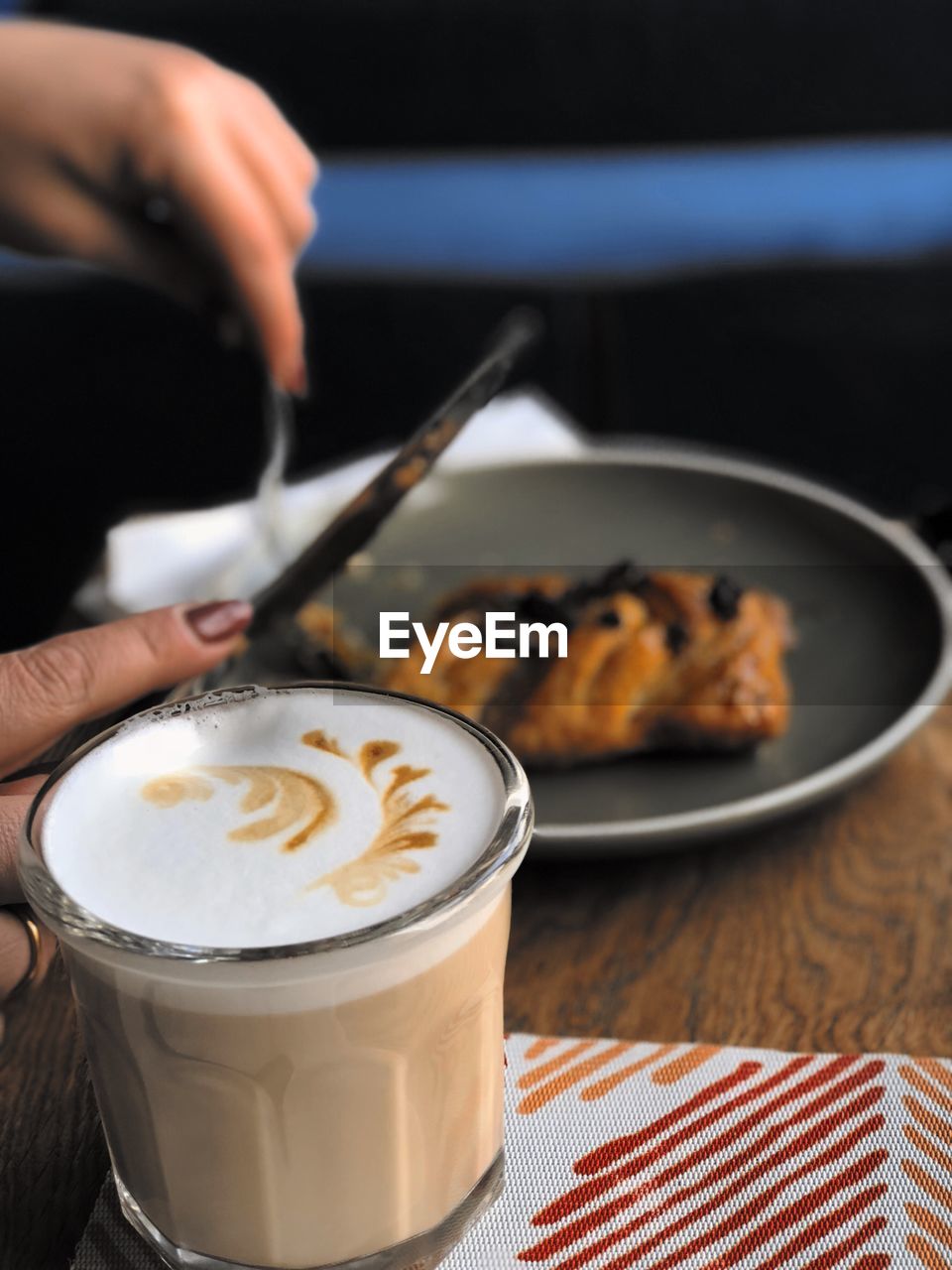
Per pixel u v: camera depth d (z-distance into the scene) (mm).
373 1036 300
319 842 309
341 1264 322
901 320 1149
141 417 1158
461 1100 323
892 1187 343
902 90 1193
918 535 604
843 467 1070
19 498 1087
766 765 488
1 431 1154
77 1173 355
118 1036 306
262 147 594
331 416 1133
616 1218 340
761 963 406
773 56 1188
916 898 426
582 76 1202
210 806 318
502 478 638
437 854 307
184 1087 304
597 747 485
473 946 309
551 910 428
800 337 1153
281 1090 302
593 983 402
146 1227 331
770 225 1205
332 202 1215
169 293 651
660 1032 386
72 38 599
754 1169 348
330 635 534
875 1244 331
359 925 293
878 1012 389
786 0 1174
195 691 429
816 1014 390
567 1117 362
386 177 1221
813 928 418
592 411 1105
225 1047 297
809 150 1213
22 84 585
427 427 469
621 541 601
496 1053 333
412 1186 320
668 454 638
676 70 1199
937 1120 357
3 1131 365
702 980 402
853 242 1199
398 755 330
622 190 1214
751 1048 379
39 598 1012
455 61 1201
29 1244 340
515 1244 335
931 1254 329
